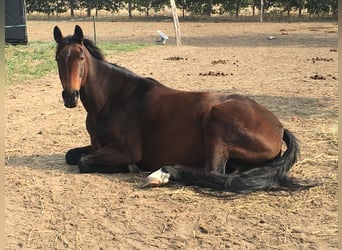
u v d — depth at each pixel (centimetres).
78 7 3719
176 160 493
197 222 421
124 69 516
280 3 3378
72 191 478
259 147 471
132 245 393
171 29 2698
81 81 484
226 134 468
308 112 751
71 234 409
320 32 2380
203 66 1305
